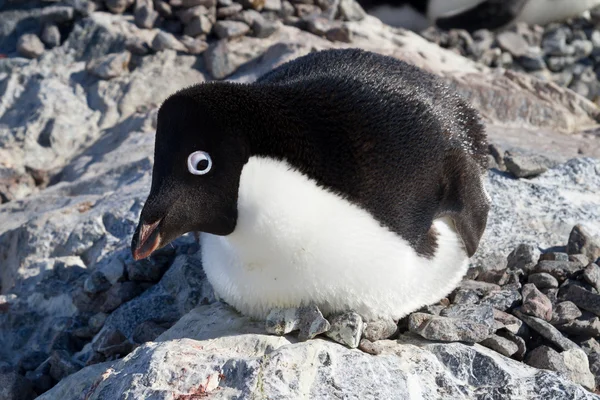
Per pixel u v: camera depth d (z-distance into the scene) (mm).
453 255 8172
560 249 10102
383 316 7789
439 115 8047
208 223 7156
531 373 7629
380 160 7336
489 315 8047
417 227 7617
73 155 15062
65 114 15508
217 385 6941
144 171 13016
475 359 7574
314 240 7172
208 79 16141
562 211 10883
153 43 16500
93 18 17234
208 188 7012
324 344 7320
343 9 18062
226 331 7816
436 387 7262
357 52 8930
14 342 10391
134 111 15625
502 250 9984
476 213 8070
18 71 16547
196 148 6941
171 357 7203
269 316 7605
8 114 15781
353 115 7383
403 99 7816
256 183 6980
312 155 7074
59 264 11117
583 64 21000
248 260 7441
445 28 21125
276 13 17656
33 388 9227
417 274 7754
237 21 16812
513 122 16047
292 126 7070
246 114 6969
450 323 7797
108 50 16891
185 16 16812
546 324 8312
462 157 7977
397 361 7398
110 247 11031
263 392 6758
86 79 16266
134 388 6941
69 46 17078
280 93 7340
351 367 7152
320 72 8148
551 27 21422
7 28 17875
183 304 9617
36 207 13125
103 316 10031
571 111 16578
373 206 7289
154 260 10242
